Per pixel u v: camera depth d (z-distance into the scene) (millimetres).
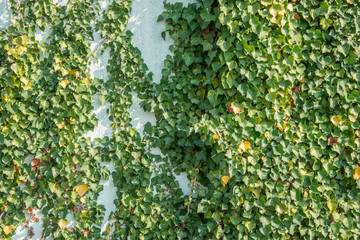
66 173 2725
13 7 2740
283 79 2434
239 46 2348
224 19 2324
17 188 2801
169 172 2740
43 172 2768
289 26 2412
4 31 2811
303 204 2502
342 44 2518
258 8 2322
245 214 2404
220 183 2498
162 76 2689
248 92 2396
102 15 2744
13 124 2748
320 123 2570
